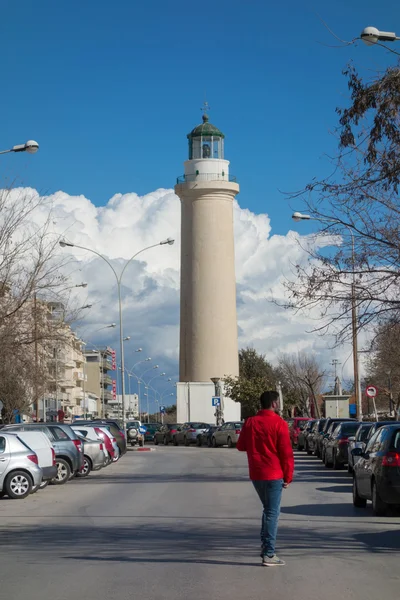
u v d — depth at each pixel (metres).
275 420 10.22
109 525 14.59
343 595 8.59
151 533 13.35
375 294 18.78
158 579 9.52
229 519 15.15
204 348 74.62
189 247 76.06
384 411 75.38
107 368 140.25
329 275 18.88
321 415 85.44
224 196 76.00
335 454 28.92
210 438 56.59
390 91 15.90
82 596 8.70
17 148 23.14
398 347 34.78
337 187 18.11
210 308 74.94
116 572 10.02
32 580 9.65
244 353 98.94
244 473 28.67
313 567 10.16
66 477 24.95
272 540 10.22
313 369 87.19
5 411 40.81
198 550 11.52
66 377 91.88
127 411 129.25
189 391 73.88
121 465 35.16
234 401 74.06
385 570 9.97
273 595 8.60
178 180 77.56
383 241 18.70
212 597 8.53
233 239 77.12
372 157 16.72
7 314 28.31
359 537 12.68
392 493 14.86
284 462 10.17
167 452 48.47
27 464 20.47
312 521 14.73
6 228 27.88
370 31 14.41
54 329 29.58
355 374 39.31
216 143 77.56
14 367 36.34
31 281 28.14
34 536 13.40
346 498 19.16
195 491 21.38
